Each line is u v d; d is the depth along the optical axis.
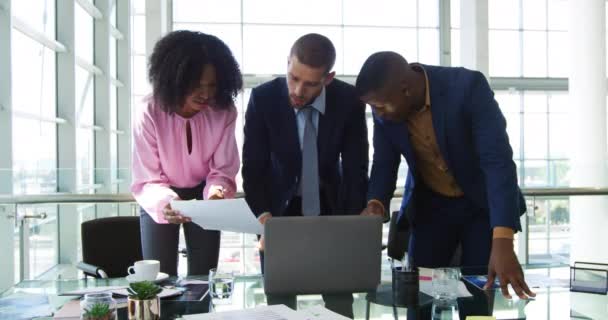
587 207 4.68
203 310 1.43
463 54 8.42
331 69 1.85
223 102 2.07
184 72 1.92
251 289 1.67
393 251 2.69
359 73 1.75
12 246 3.19
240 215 1.61
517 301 1.49
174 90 1.94
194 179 2.22
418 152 2.00
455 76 1.84
